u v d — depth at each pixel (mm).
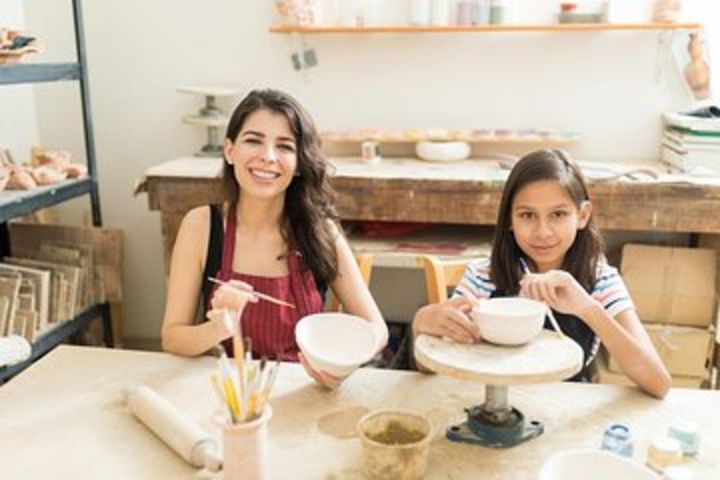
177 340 1303
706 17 2412
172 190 2312
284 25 2486
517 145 2617
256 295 1259
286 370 1207
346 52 2617
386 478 863
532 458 932
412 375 1189
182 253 1503
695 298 2271
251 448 845
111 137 2832
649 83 2498
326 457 932
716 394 1125
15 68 1994
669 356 2244
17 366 1996
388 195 2230
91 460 927
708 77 2439
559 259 1358
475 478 887
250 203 1494
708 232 2234
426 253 2209
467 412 1036
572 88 2543
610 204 2127
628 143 2568
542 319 971
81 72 2359
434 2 2420
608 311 1288
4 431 1000
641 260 2330
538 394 1116
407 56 2594
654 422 1028
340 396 1110
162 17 2680
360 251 2236
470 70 2576
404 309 2824
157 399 1031
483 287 1414
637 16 2420
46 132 2861
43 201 2160
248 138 1405
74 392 1124
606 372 1925
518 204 1312
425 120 2650
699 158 2248
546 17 2479
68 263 2457
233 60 2688
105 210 2910
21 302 2143
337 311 1719
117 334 2744
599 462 825
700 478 886
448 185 2189
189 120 2572
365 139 2564
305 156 1470
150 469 908
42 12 2719
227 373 883
